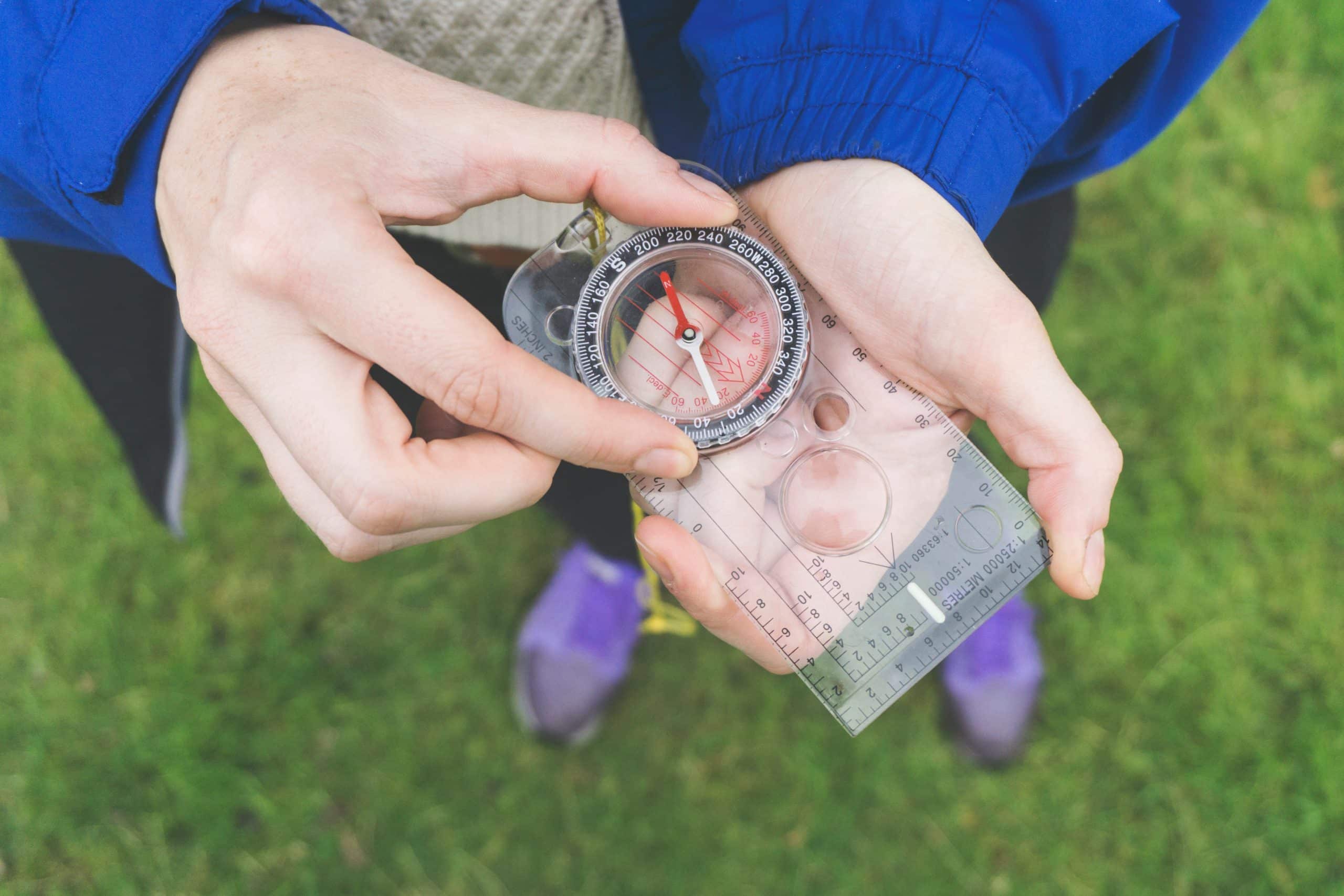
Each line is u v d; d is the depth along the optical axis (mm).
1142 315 551
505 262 394
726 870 500
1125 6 313
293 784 511
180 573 534
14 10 298
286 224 297
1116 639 514
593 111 354
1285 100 575
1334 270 540
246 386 309
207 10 299
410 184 312
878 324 345
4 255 562
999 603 338
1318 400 529
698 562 331
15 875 501
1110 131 342
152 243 315
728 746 514
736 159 340
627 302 348
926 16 319
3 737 516
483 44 332
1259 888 485
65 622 528
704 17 341
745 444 349
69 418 546
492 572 540
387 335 298
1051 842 497
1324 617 506
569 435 310
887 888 497
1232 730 498
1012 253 413
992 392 336
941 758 509
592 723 517
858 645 339
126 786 509
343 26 330
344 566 537
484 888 500
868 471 348
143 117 302
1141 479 529
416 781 512
